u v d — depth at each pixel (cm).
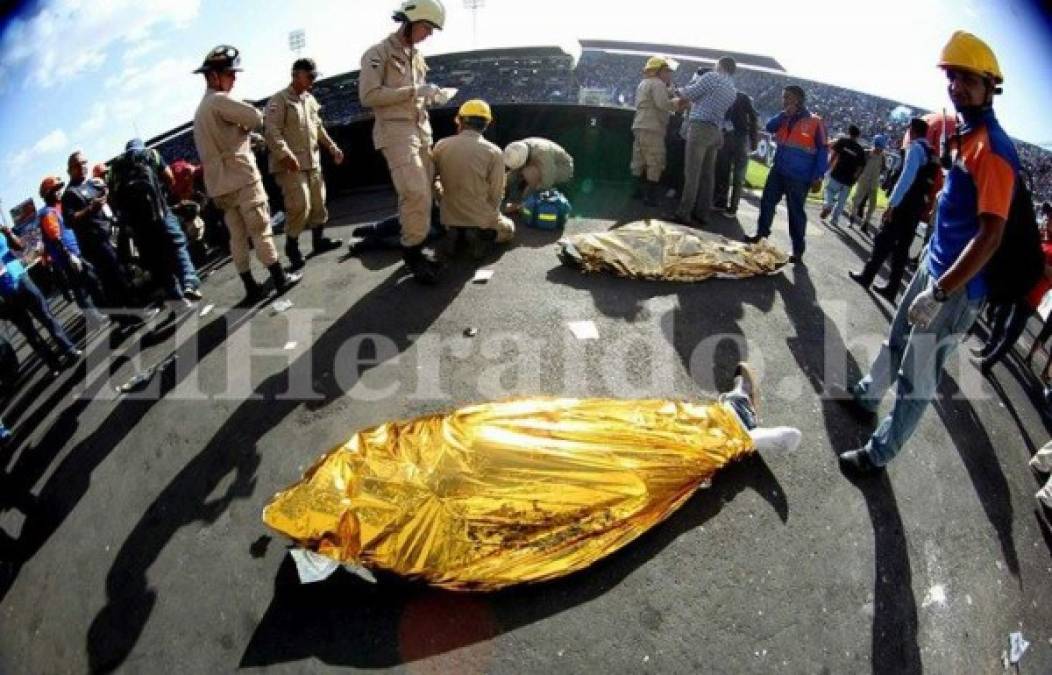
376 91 450
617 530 266
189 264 548
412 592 256
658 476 278
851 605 255
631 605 251
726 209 767
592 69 3512
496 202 562
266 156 754
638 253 534
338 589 259
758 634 243
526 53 3562
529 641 238
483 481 259
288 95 534
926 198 487
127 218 505
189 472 335
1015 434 375
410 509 249
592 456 274
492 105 823
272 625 249
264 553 281
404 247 502
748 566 269
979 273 262
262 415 372
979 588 271
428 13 443
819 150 539
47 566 294
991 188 239
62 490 341
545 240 620
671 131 782
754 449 314
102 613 264
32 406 439
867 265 546
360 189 870
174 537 295
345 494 254
